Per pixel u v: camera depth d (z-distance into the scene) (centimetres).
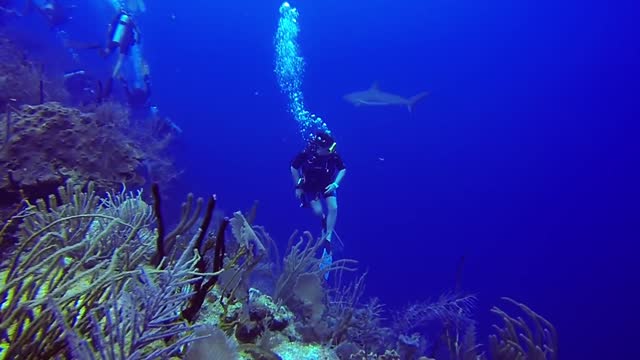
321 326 426
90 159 553
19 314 158
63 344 167
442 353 664
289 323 409
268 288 508
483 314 2092
